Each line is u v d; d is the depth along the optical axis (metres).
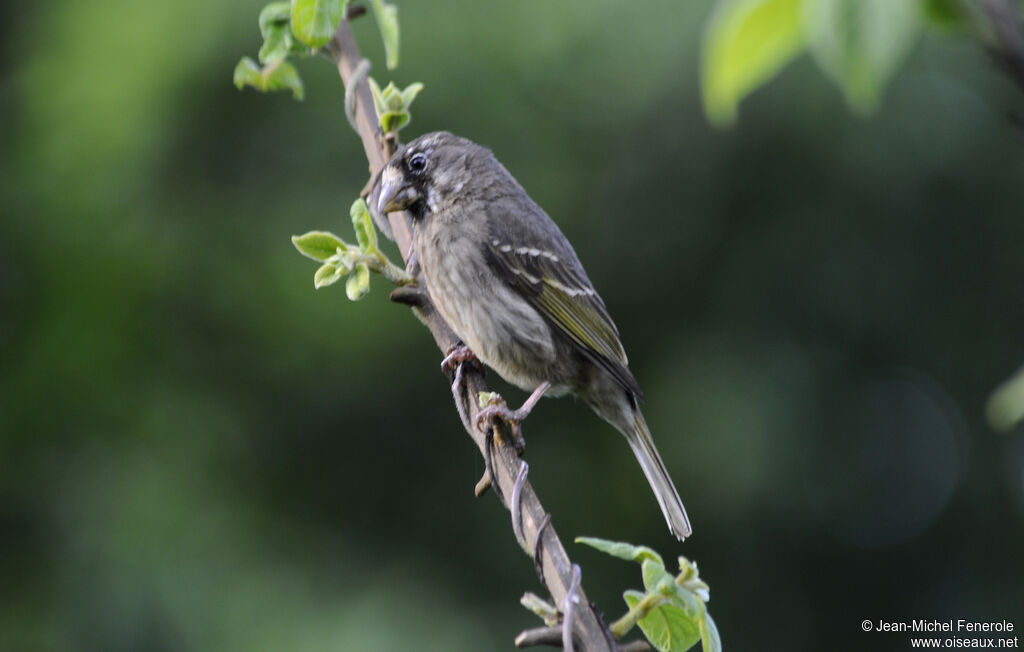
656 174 12.71
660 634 3.48
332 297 12.87
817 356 13.39
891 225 13.06
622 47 12.47
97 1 13.69
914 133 12.48
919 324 13.58
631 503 13.60
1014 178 12.64
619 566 13.58
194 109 13.06
